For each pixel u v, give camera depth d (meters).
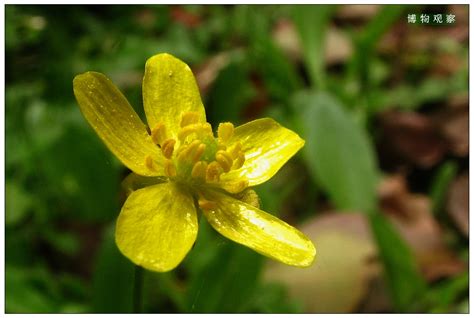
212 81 0.14
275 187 0.14
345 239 0.12
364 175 0.13
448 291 0.11
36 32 0.17
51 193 0.13
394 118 0.15
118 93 0.07
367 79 0.16
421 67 0.18
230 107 0.13
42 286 0.11
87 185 0.12
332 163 0.13
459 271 0.12
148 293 0.11
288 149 0.08
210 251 0.11
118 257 0.10
